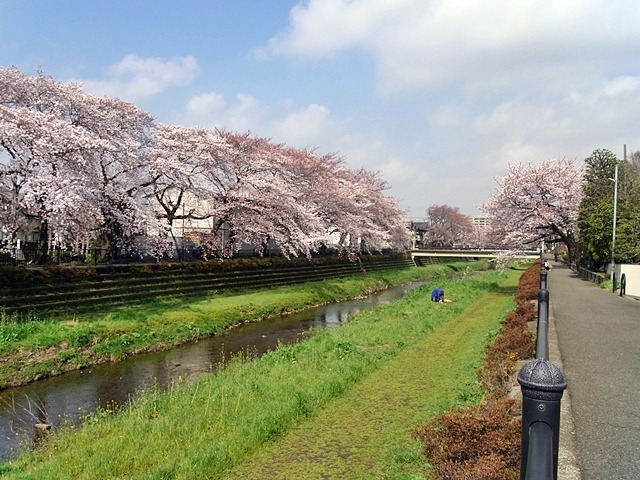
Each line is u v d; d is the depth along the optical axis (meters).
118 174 25.19
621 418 6.41
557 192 31.73
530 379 2.54
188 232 35.88
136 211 24.28
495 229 34.16
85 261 24.20
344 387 10.25
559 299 19.67
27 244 24.30
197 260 29.14
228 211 32.09
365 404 9.34
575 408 6.81
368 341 14.67
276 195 32.66
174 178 27.80
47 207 18.38
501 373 8.90
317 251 40.75
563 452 5.28
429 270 54.56
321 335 16.19
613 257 27.75
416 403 9.30
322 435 7.91
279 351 13.72
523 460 2.60
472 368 10.90
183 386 11.90
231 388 9.96
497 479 4.64
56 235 24.31
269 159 35.56
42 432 9.63
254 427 7.82
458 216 99.56
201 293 26.31
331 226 44.72
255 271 31.89
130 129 26.95
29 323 15.46
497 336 12.87
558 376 2.51
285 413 8.39
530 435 2.52
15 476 6.73
